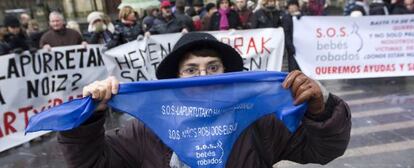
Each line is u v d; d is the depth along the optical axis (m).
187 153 1.37
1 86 5.02
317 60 7.45
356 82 7.75
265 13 7.30
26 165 4.70
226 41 6.51
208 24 8.23
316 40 7.36
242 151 1.39
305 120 1.29
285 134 1.46
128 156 1.43
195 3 14.73
